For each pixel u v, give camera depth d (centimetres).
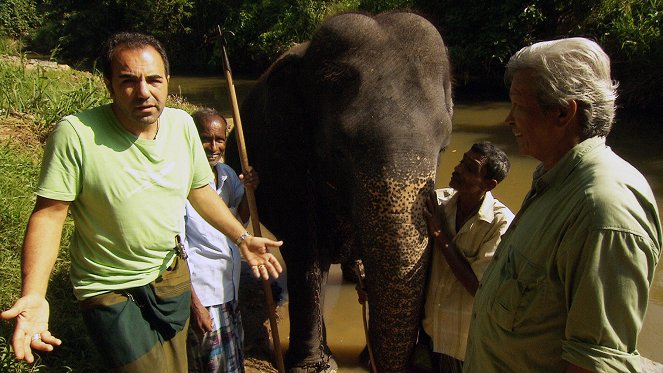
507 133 946
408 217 261
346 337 409
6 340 302
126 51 211
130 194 222
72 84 790
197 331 288
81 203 222
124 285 231
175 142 237
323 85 310
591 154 168
